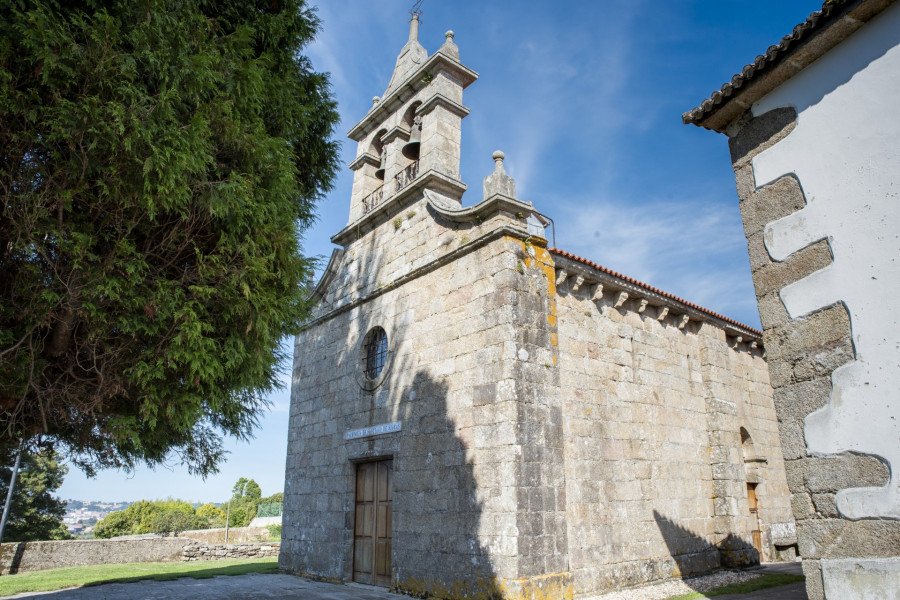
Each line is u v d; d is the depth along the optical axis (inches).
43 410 257.3
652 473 498.0
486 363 430.6
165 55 254.1
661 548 479.5
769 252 253.3
